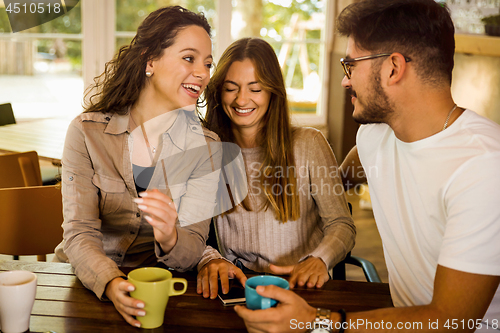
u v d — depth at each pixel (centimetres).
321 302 108
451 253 91
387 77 102
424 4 99
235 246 152
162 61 133
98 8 463
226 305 105
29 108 488
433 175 102
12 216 165
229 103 146
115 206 136
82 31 469
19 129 330
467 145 98
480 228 90
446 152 100
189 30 133
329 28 520
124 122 136
